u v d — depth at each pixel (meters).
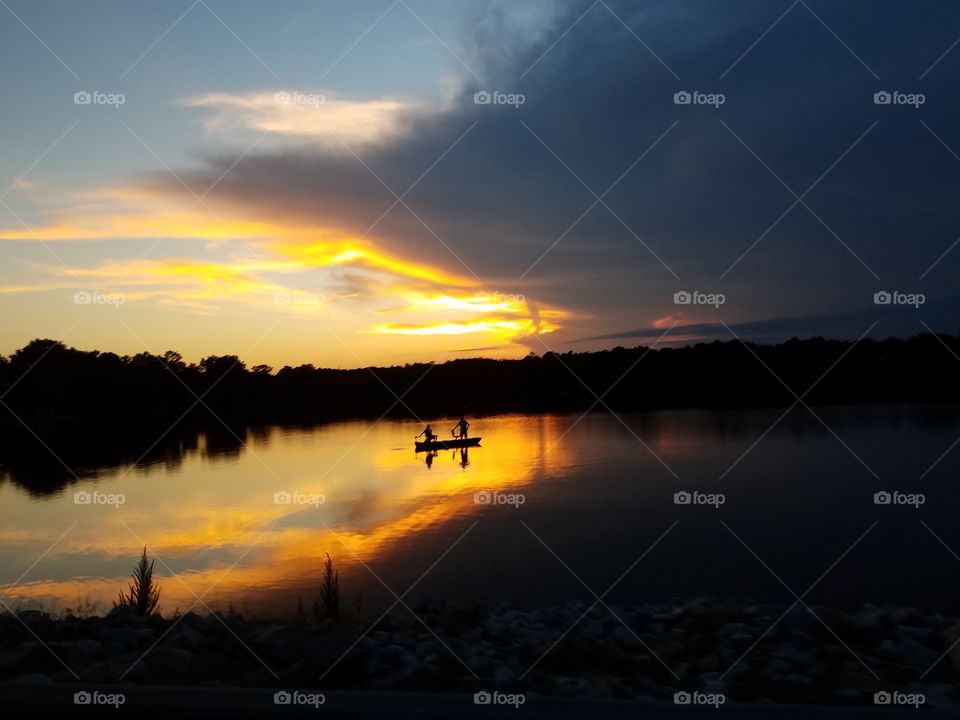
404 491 26.30
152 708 3.94
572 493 24.67
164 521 21.58
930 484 24.06
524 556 15.98
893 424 41.09
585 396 67.19
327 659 5.68
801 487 24.30
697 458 31.67
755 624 7.21
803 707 3.92
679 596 12.88
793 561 15.23
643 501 22.81
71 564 16.23
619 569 14.79
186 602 12.51
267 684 5.39
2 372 53.22
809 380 55.62
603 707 3.94
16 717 3.97
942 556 15.41
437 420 64.06
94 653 6.02
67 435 52.69
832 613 7.34
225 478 31.36
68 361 55.12
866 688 5.44
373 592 12.92
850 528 18.39
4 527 21.14
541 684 5.49
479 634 7.06
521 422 57.28
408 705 3.94
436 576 14.25
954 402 51.28
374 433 54.66
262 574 14.70
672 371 62.34
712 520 19.83
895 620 7.19
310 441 49.16
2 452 42.84
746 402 59.69
